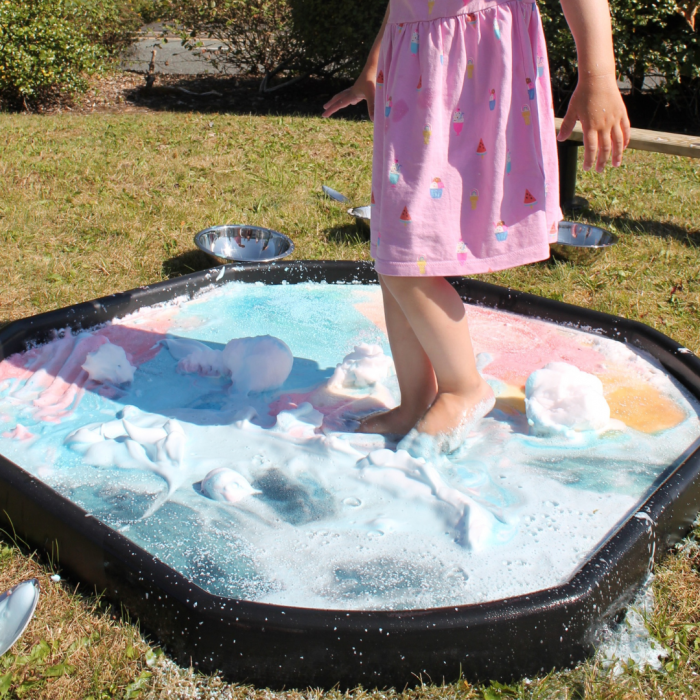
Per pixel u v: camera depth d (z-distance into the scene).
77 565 1.58
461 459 2.00
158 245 3.62
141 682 1.37
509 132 1.75
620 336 2.74
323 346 2.71
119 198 4.34
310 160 5.61
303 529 1.71
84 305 2.72
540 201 1.79
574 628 1.42
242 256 3.60
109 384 2.36
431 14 1.71
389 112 1.79
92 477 1.89
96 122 6.79
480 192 1.78
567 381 2.19
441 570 1.59
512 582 1.56
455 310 1.91
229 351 2.42
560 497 1.85
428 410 1.99
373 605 1.49
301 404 2.23
